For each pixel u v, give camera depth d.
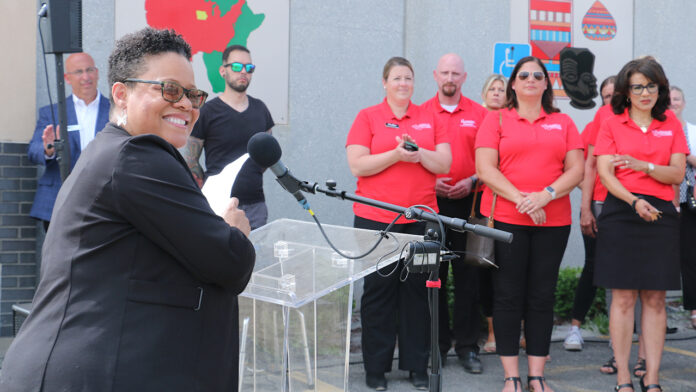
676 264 4.33
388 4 6.57
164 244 1.77
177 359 1.77
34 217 4.98
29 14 5.37
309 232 2.88
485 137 4.50
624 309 4.43
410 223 4.55
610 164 4.40
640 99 4.32
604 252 4.42
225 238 1.84
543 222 4.30
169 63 1.89
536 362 4.49
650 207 4.20
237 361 2.03
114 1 5.53
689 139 5.62
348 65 6.43
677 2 7.82
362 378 4.77
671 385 4.80
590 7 7.42
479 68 6.95
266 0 6.05
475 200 4.93
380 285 4.48
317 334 2.74
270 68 6.11
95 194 1.75
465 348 5.06
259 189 4.94
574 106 7.39
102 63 5.50
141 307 1.75
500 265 4.44
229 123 4.81
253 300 2.85
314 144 6.31
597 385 4.77
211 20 5.82
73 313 1.72
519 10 7.09
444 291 5.02
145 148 1.79
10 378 1.72
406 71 4.64
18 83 5.34
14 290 5.34
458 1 6.84
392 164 4.53
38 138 4.99
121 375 1.68
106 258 1.75
